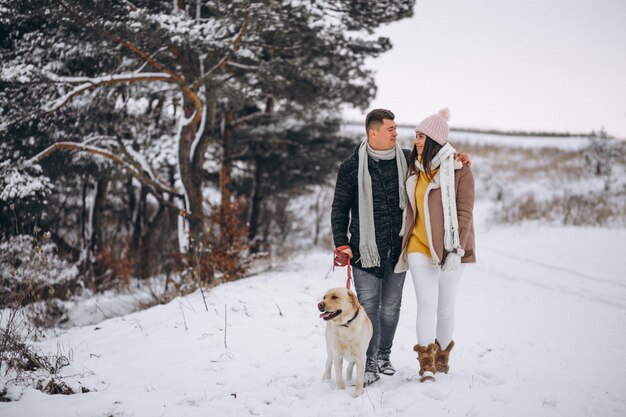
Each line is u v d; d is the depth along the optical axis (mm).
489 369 4691
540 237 17609
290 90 11750
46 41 9305
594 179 31375
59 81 9219
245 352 5008
